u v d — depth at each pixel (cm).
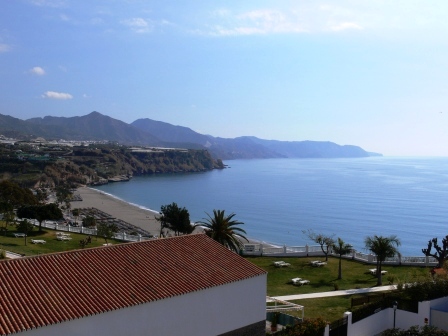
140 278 2803
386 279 5269
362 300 3844
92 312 2367
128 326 2516
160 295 2652
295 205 19075
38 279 2577
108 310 2416
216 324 2944
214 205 19075
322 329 3055
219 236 5353
